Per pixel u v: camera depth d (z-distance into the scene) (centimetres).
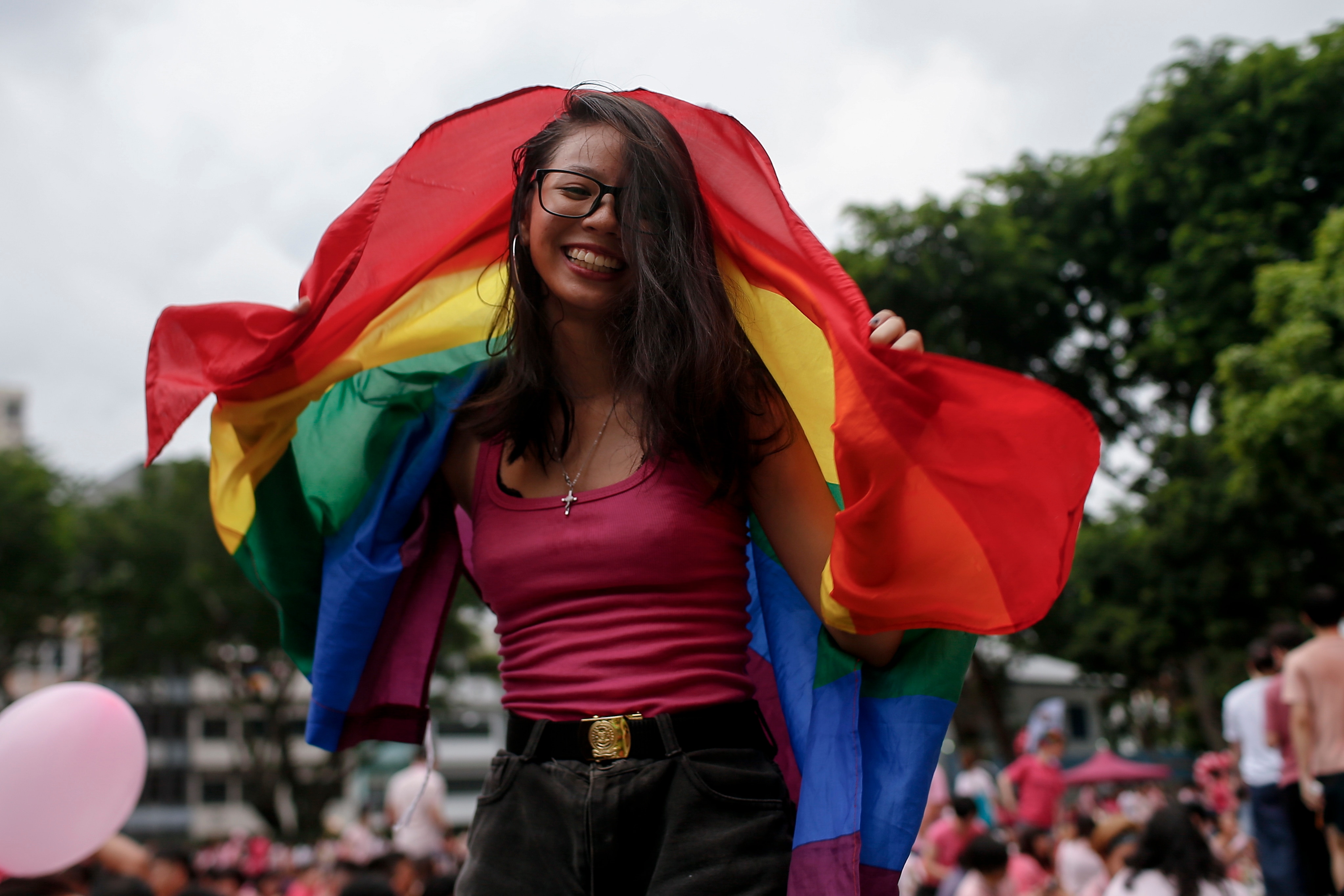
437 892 514
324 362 191
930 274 1911
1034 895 728
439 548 205
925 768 162
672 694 157
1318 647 463
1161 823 414
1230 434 1494
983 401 147
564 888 154
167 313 185
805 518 169
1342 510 1734
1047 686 4203
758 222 172
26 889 318
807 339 173
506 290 187
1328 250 1501
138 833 4450
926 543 152
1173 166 1923
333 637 194
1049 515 150
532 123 190
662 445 162
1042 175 2159
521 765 161
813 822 157
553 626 162
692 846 150
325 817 3912
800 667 174
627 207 164
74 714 289
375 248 188
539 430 173
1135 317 2027
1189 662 2138
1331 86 1833
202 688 4641
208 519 3095
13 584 2866
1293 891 500
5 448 3047
